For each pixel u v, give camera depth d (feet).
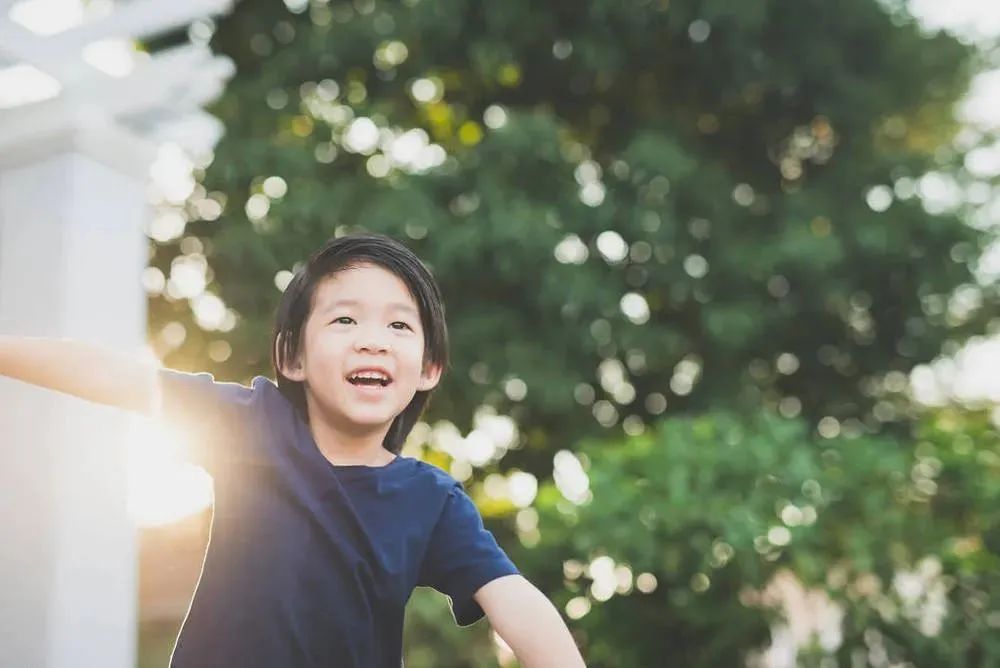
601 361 28.73
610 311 26.63
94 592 11.84
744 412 28.19
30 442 11.80
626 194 27.89
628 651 18.69
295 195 26.21
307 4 29.68
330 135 28.66
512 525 27.04
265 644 4.96
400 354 5.26
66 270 12.27
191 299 28.35
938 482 19.44
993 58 31.71
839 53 30.27
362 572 5.07
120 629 12.18
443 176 26.81
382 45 27.91
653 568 17.89
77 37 12.42
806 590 18.49
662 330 27.76
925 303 30.25
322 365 5.22
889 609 18.40
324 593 5.01
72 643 11.53
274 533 5.05
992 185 30.48
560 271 25.76
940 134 34.01
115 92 12.79
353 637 5.06
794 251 27.30
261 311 26.45
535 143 26.73
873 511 18.58
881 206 30.25
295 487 5.09
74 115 12.35
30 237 12.43
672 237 27.32
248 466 5.17
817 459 19.63
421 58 29.19
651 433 23.95
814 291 28.78
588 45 28.91
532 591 5.31
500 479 29.96
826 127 31.81
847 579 18.42
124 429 12.30
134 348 13.06
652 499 18.48
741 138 32.22
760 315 27.86
